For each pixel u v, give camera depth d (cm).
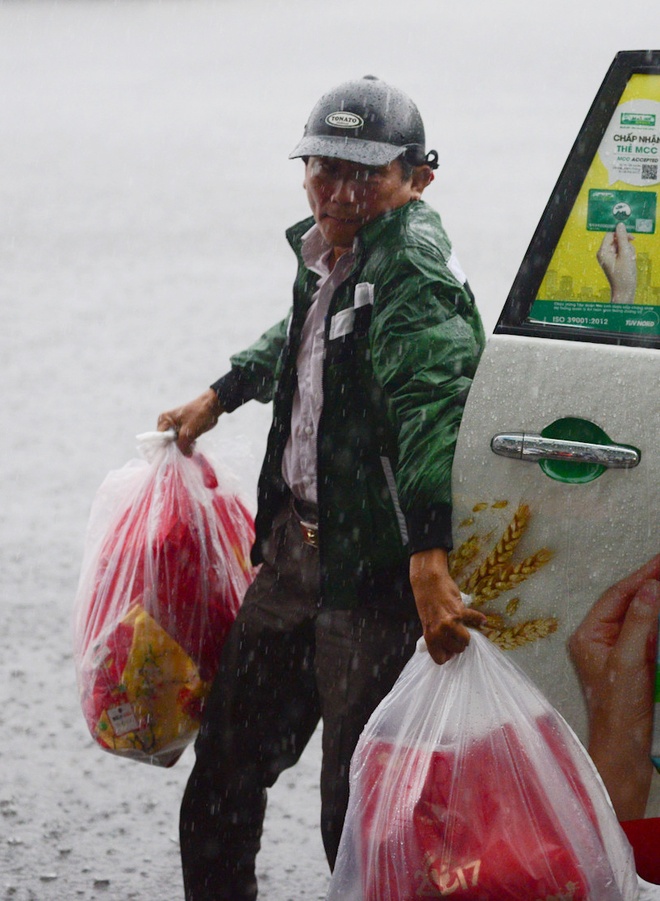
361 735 498
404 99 575
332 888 486
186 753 830
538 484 479
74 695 904
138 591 613
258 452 1328
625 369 475
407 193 574
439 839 452
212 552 633
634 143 489
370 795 475
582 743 486
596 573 477
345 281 565
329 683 573
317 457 570
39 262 2192
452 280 548
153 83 4047
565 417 477
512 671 477
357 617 568
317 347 582
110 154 3081
